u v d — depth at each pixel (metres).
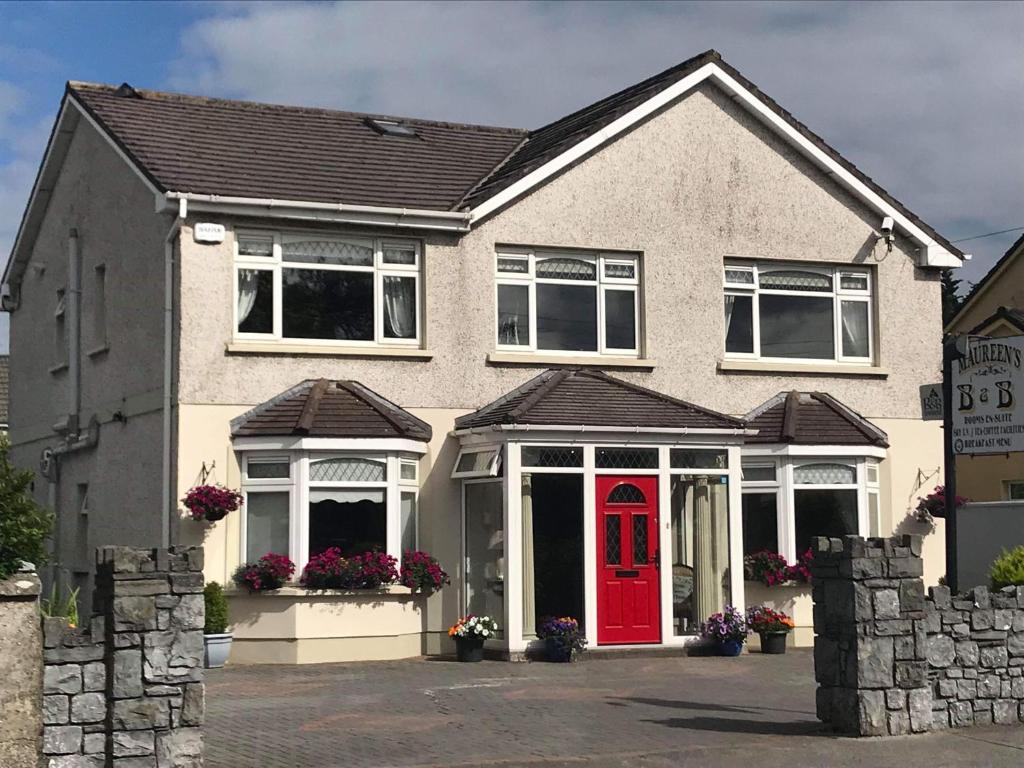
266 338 20.27
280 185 20.83
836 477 22.73
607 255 22.42
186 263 19.70
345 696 15.59
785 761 11.46
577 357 21.89
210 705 14.88
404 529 20.55
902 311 24.22
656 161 22.64
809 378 23.44
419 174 22.75
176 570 10.67
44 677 10.31
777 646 20.98
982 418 15.20
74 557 24.14
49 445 25.80
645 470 20.48
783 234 23.41
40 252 26.94
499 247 21.80
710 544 20.83
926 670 12.86
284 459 19.73
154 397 20.39
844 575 12.79
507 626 19.59
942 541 23.86
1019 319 28.48
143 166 20.25
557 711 14.32
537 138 25.17
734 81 22.91
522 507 19.73
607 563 20.20
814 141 23.44
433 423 21.03
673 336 22.52
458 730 13.05
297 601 19.39
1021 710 13.38
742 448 22.42
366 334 20.92
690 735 12.69
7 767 10.05
